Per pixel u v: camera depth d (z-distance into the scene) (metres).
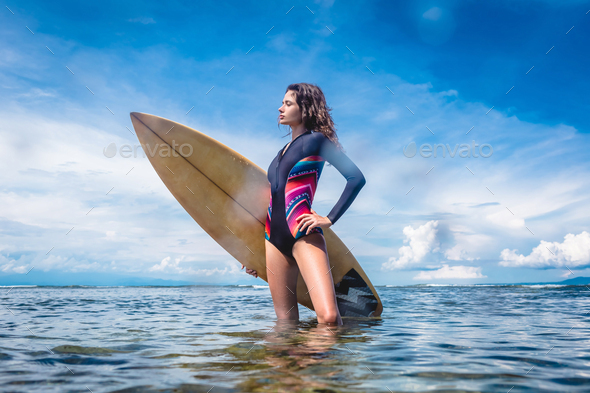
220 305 4.14
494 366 1.08
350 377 0.93
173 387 0.85
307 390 0.82
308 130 2.09
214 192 2.67
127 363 1.10
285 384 0.87
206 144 2.72
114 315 2.80
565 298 5.64
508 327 2.04
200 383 0.88
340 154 2.03
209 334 1.68
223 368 1.02
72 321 2.34
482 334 1.75
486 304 4.26
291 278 2.12
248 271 2.60
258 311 3.21
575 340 1.58
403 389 0.84
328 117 2.10
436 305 4.07
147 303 4.54
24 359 1.16
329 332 1.72
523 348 1.38
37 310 3.35
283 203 2.01
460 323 2.22
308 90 2.09
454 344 1.46
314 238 1.94
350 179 1.99
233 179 2.63
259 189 2.55
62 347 1.36
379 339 1.54
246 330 1.81
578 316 2.73
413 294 7.81
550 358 1.20
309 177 2.00
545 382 0.92
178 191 2.76
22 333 1.76
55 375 0.97
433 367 1.06
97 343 1.45
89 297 6.40
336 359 1.14
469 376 0.97
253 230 2.56
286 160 2.05
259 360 1.12
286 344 1.40
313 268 1.89
